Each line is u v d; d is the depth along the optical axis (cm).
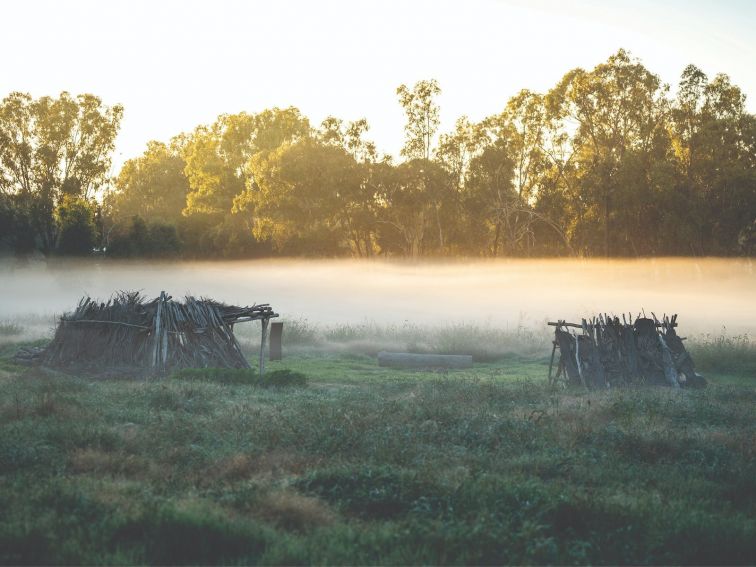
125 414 1375
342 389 1905
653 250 6356
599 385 1941
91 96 7612
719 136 6119
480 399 1658
